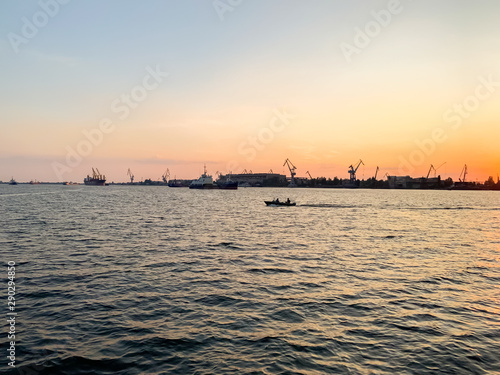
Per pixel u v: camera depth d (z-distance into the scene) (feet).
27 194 462.19
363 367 32.42
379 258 83.51
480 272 70.08
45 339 37.55
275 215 210.38
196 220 171.73
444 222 181.78
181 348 35.99
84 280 60.23
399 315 45.78
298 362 33.24
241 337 38.73
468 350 35.94
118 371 31.48
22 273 64.13
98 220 161.79
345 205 328.90
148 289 55.83
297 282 61.11
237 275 65.46
